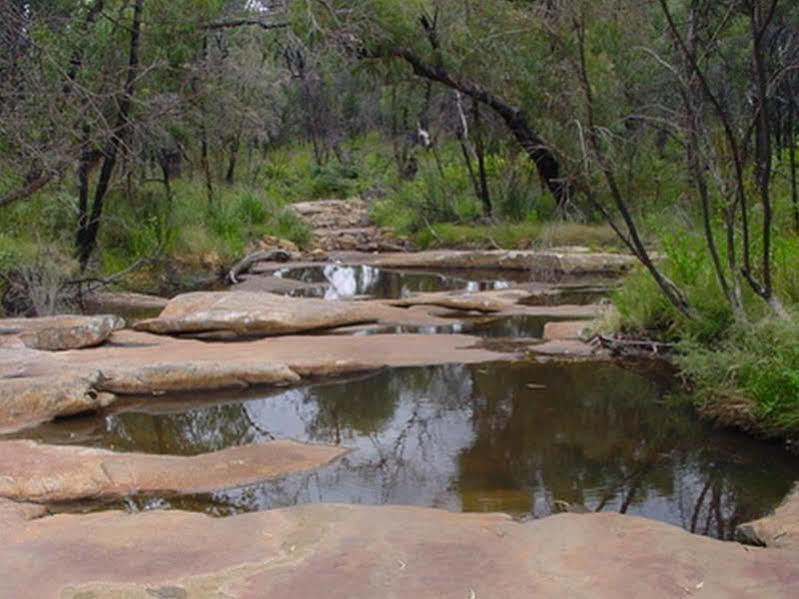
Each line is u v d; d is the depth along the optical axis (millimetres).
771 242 6426
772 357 4828
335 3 14828
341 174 33531
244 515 3287
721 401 5105
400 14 15875
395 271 15133
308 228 19750
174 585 2672
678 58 7754
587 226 16359
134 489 3875
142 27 11820
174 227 13766
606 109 12367
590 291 11539
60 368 5871
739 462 4297
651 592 2611
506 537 3062
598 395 5676
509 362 6680
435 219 19453
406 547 2961
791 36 6758
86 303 10273
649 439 4707
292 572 2760
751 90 7047
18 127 8758
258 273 14469
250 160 26531
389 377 6285
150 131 11812
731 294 5781
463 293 10766
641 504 3730
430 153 24891
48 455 4145
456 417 5215
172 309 8312
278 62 26594
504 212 18531
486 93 16734
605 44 12375
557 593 2604
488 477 4109
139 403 5648
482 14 16203
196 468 4113
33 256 10180
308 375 6305
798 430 4496
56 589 2645
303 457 4371
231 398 5766
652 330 6988
